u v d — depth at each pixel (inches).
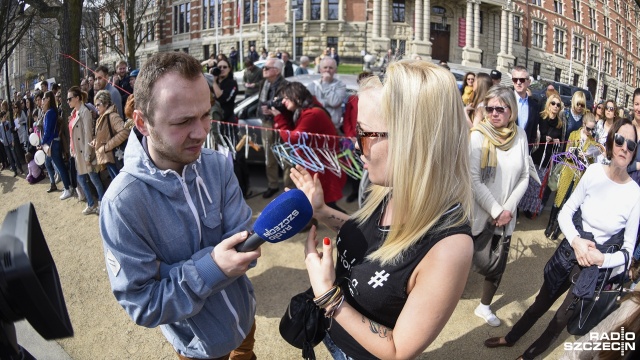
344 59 1101.1
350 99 170.1
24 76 683.4
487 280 113.2
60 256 160.1
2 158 320.5
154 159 52.7
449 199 45.5
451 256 43.1
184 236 54.2
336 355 59.8
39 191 244.1
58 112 233.6
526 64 1267.2
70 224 187.8
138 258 49.9
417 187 44.6
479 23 1231.5
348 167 164.2
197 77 47.5
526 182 109.6
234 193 62.4
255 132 198.5
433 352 109.0
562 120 185.2
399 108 44.9
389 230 48.4
